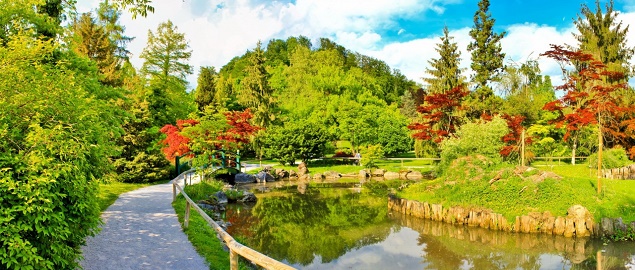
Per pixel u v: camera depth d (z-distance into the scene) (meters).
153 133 21.36
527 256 11.13
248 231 13.59
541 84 43.75
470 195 15.09
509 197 14.48
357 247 11.91
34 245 5.12
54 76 6.39
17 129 5.27
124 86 27.06
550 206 13.89
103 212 11.48
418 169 33.19
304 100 43.19
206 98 43.56
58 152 5.32
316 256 10.99
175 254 7.70
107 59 26.03
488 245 12.19
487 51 35.69
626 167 24.03
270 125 38.84
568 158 30.78
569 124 25.06
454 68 33.72
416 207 16.27
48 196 5.07
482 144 22.22
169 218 10.89
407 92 72.38
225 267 7.25
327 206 18.47
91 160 6.38
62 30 13.34
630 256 11.04
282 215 16.34
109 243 8.24
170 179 21.88
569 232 13.05
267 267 4.43
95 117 6.48
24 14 11.47
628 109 23.28
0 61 5.93
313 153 34.84
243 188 25.16
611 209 13.56
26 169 4.94
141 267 6.88
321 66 48.50
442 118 31.33
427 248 11.82
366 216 16.27
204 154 19.91
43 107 5.55
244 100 40.72
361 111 39.97
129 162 18.91
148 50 34.09
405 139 39.72
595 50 31.66
